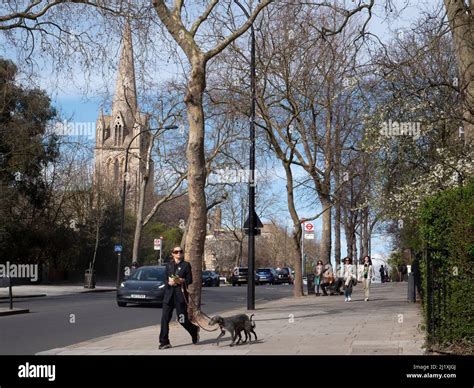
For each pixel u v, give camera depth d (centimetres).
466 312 1051
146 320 1967
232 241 9431
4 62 3216
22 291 3831
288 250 11194
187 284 1277
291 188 3234
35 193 4756
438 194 1151
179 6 1689
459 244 1056
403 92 1756
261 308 2409
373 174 2148
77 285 5006
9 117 3881
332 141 3266
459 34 1528
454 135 1853
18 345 1365
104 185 5859
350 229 4997
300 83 2778
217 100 2795
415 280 2547
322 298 3136
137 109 3988
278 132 3077
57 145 4612
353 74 1916
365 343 1222
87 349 1266
